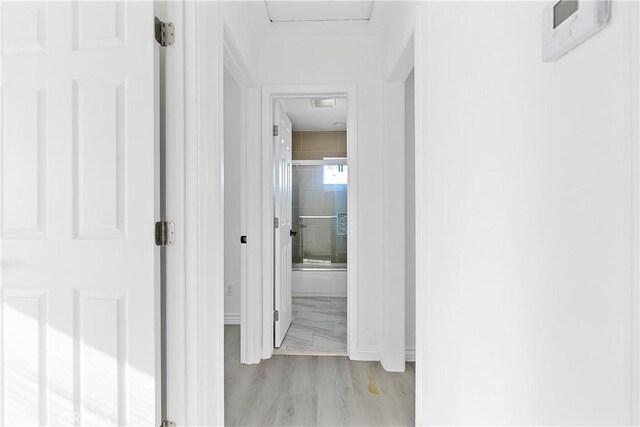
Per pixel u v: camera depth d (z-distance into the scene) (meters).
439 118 1.42
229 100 3.54
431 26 1.50
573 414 0.70
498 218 0.98
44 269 1.38
